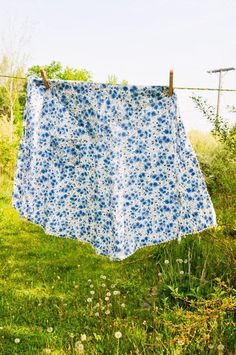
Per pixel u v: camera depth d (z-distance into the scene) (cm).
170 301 415
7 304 418
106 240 327
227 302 314
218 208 594
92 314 394
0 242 634
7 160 1078
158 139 327
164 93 323
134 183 329
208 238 484
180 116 325
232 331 337
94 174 330
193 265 480
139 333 348
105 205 326
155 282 473
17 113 1551
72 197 336
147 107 326
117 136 324
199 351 316
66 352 331
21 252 593
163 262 512
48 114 334
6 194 906
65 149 334
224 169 626
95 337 340
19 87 1556
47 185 336
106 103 326
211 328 329
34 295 445
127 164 327
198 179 328
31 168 332
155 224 333
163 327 359
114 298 427
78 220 336
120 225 321
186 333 313
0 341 357
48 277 498
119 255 319
